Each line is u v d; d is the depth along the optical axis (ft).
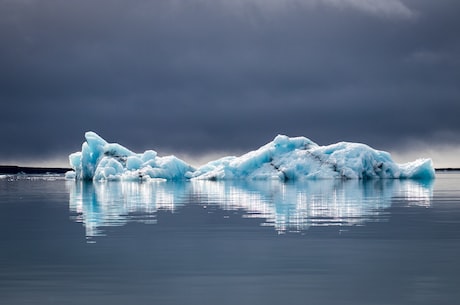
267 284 56.39
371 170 301.84
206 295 52.70
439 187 234.58
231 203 151.33
